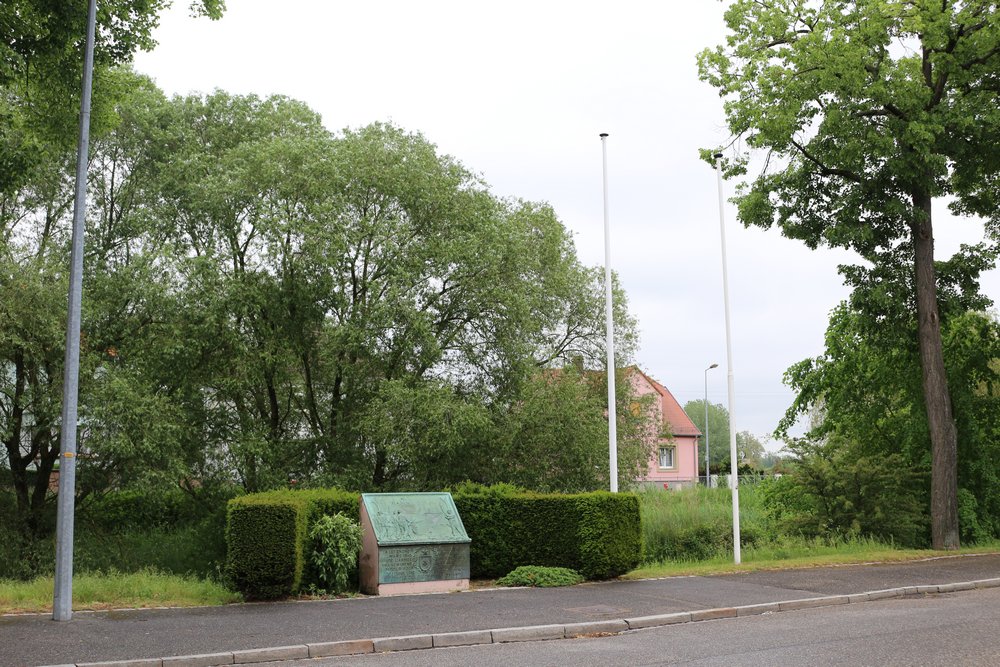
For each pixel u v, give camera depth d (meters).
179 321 21.23
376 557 13.58
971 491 23.89
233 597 12.48
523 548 15.84
